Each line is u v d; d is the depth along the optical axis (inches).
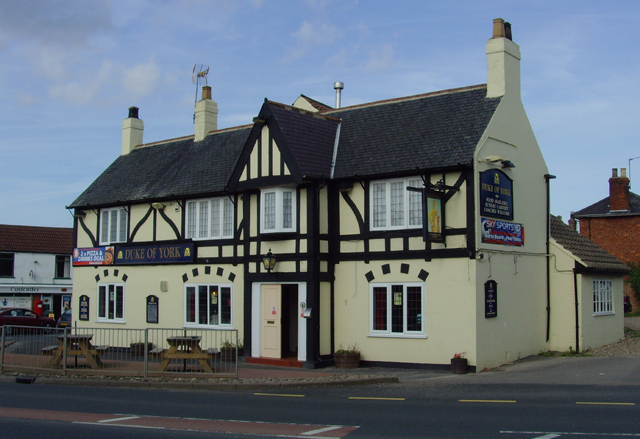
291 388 589.6
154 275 939.3
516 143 781.9
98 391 576.7
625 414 418.3
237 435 366.3
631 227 1480.1
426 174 717.9
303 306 756.0
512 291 753.0
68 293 1867.6
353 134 818.2
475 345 676.1
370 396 530.9
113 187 1027.9
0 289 1753.2
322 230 769.6
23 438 365.4
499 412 435.8
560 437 349.4
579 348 816.3
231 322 845.2
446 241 700.0
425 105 802.2
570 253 829.2
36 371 677.3
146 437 364.5
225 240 863.7
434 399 506.9
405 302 727.7
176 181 936.9
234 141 950.4
